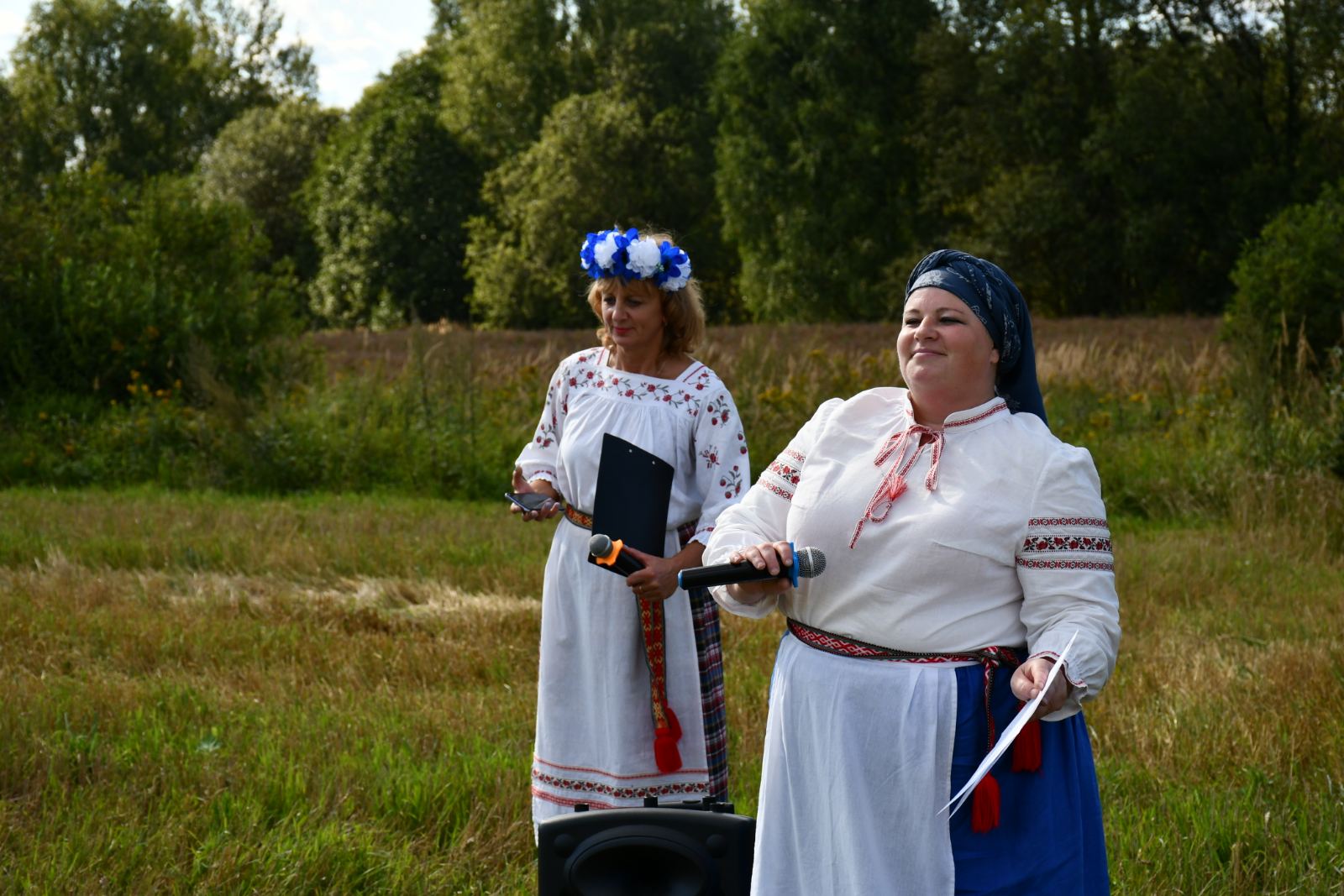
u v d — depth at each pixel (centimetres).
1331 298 1266
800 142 4581
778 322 4769
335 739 491
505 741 495
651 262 379
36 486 1246
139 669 612
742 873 249
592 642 380
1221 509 1077
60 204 1691
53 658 612
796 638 262
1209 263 4069
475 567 853
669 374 392
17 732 467
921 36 4362
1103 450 1226
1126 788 447
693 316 392
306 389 1483
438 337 2217
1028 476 243
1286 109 4172
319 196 6056
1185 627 693
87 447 1319
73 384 1473
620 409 385
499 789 432
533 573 831
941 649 244
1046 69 4178
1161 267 4075
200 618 690
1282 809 420
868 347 2766
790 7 4572
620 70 5862
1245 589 798
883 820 242
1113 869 374
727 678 595
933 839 238
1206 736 489
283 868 364
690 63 5856
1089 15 4159
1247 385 1152
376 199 5769
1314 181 3847
